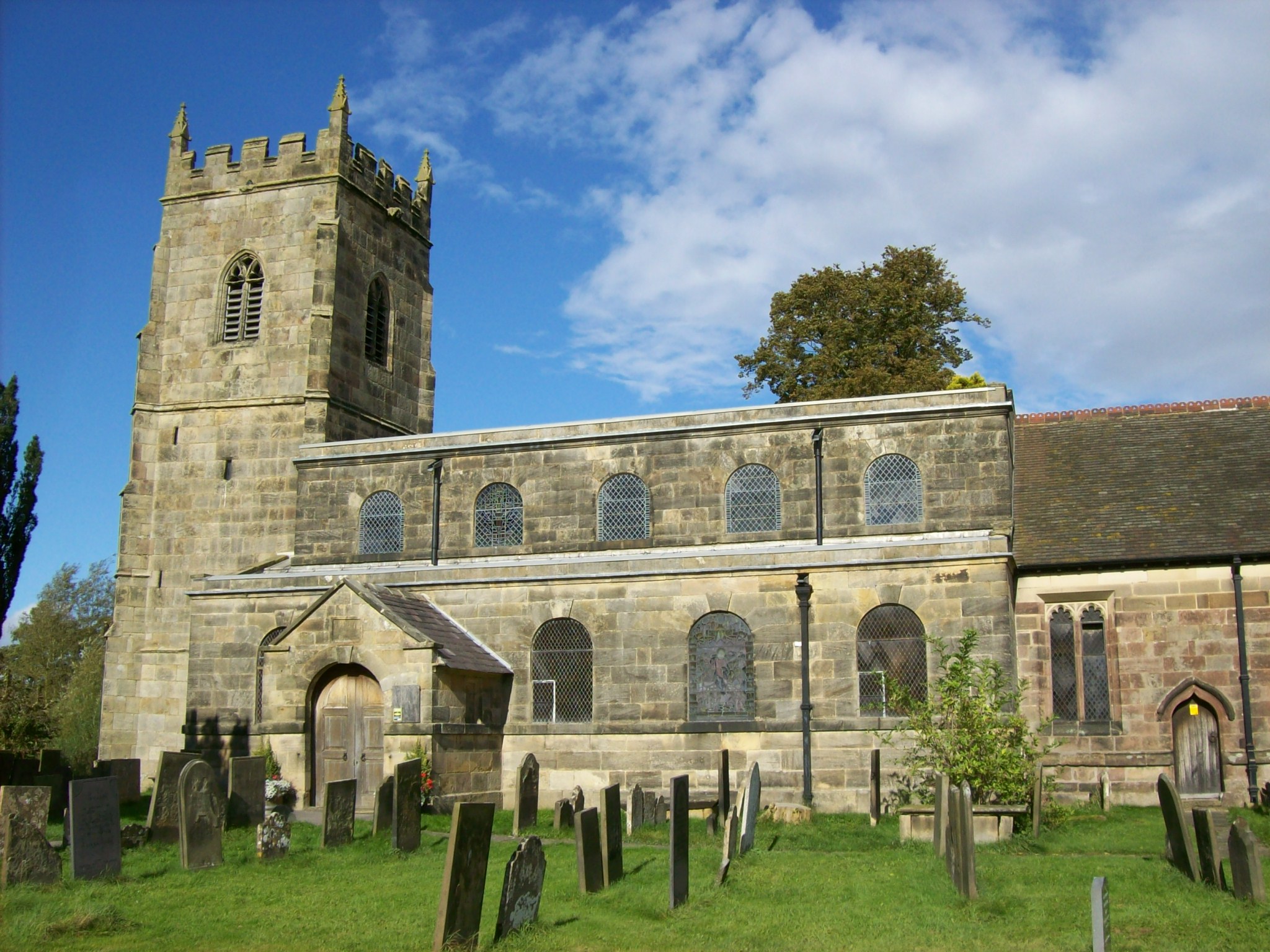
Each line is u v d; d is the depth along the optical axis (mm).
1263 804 28141
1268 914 16375
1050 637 32719
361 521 37625
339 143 44781
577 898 18516
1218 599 31547
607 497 35250
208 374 44125
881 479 33125
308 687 31797
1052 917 16766
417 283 49344
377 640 31156
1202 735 31328
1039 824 24188
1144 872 19703
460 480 36688
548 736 32625
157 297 45406
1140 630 31984
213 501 42938
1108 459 36125
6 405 42781
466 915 15695
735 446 34312
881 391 51562
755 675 31266
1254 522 32156
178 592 42594
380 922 17078
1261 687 30844
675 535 34344
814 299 56812
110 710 41719
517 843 24266
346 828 23641
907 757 29016
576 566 33094
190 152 46531
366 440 38375
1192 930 15922
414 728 30188
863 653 30719
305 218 44469
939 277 56375
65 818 22781
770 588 31531
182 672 41750
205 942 16031
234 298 44750
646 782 31578
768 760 30703
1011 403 32500
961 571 30266
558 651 33156
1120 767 31406
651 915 17438
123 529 43031
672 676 31922
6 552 41906
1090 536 33062
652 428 34938
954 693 26000
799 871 20625
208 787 21562
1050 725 31844
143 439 43969
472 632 33969
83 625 85750
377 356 46562
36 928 16203
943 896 18203
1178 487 34188
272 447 42781
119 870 20219
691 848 23516
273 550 42031
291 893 19031
